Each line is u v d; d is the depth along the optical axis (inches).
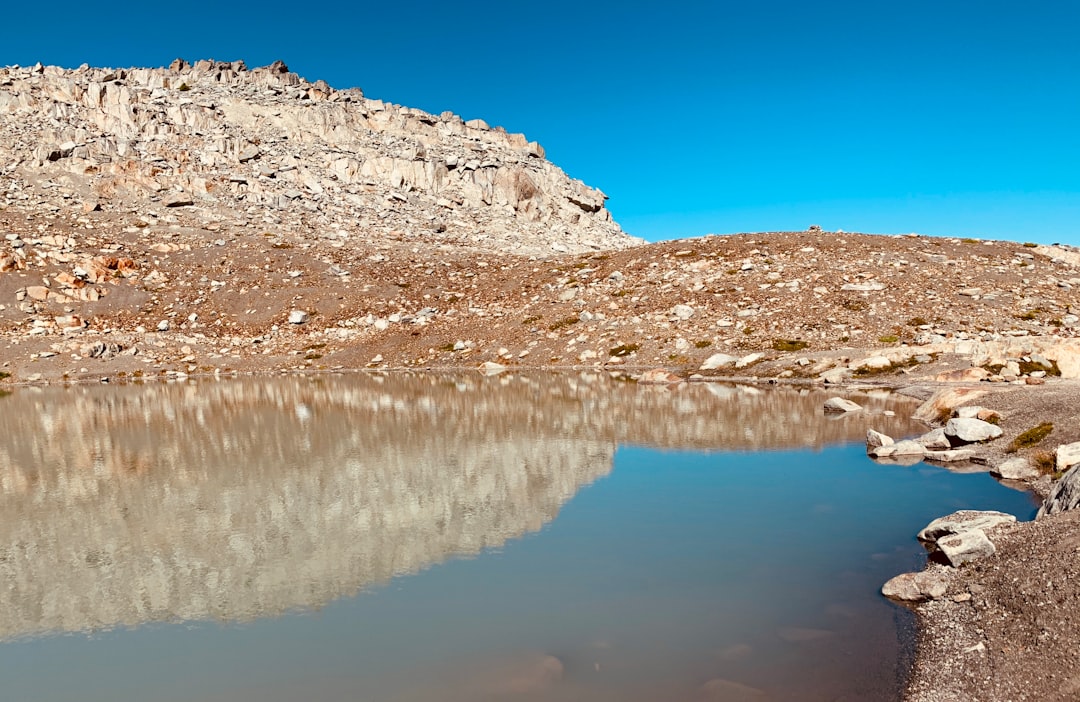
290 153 6363.2
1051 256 3223.4
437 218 5866.1
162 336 3334.2
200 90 7062.0
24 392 2522.1
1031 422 996.6
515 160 7559.1
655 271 3319.4
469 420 1491.1
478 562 609.9
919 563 562.3
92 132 5634.8
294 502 854.5
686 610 487.2
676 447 1129.4
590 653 426.6
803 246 3351.4
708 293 2920.8
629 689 379.6
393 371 2851.9
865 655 406.6
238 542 703.7
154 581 602.9
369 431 1387.8
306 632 480.4
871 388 1753.2
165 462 1154.7
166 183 5226.4
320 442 1283.2
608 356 2610.7
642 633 452.4
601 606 499.8
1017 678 350.6
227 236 4478.3
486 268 4101.9
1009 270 2960.1
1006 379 1572.3
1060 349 1685.5
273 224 4943.4
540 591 534.3
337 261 4170.8
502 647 440.8
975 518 593.0
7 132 5344.5
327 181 6107.3
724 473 933.8
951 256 3154.5
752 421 1359.5
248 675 421.1
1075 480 568.4
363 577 585.9
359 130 7165.4
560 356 2716.5
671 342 2588.6
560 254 4500.5
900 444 1014.4
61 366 2970.0
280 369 3051.2
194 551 681.0
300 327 3467.0
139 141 5733.3
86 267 3683.6
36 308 3363.7
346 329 3388.3
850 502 761.6
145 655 458.0
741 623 461.7
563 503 803.4
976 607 442.9
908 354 1998.0
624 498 815.7
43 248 3796.8
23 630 509.4
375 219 5546.3
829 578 538.9
